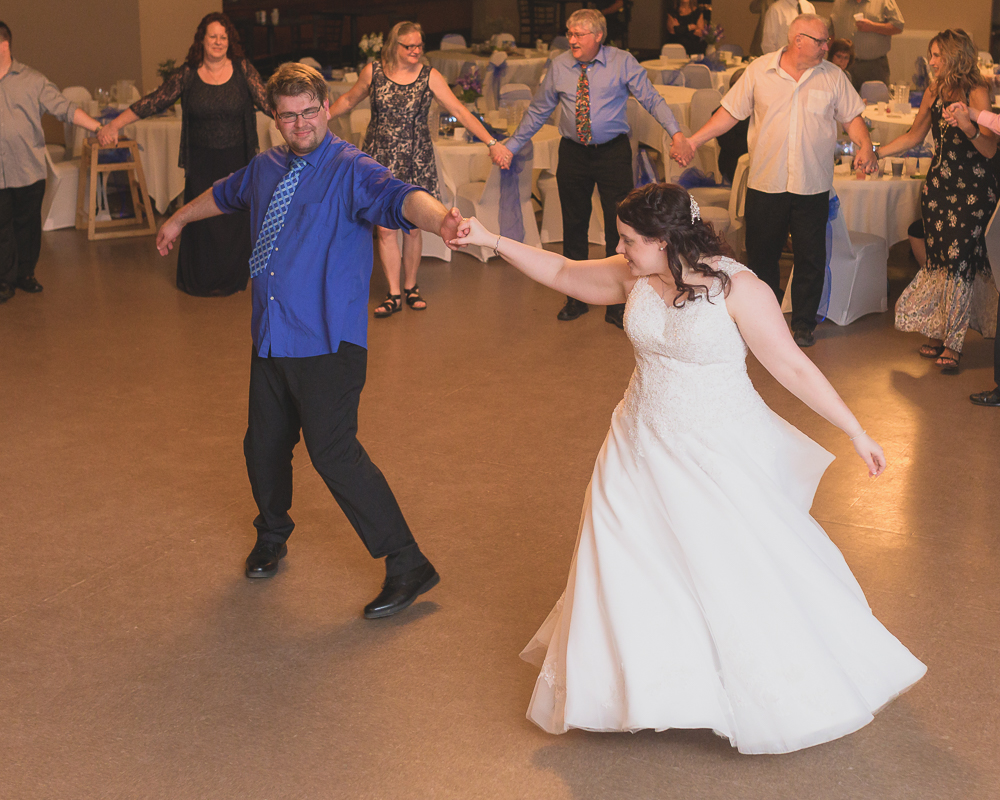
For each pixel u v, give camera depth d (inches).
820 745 101.9
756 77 218.5
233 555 141.0
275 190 117.3
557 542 144.3
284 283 117.2
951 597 128.7
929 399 196.5
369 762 100.8
